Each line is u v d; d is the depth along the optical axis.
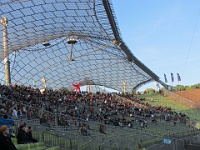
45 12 51.47
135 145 35.78
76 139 25.97
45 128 25.06
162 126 58.16
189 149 38.84
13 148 11.46
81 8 49.00
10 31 57.12
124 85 105.56
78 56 82.56
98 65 88.88
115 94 80.50
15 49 70.50
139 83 106.56
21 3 47.84
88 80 101.50
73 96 58.50
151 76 96.00
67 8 49.66
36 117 27.66
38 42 69.75
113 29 54.75
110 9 47.16
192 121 70.62
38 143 20.22
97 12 48.81
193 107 87.12
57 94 55.59
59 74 93.38
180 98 92.31
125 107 62.94
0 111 20.58
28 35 61.03
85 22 55.09
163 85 107.38
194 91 101.69
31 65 83.94
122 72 93.25
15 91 44.66
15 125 22.70
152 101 91.38
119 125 45.88
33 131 23.22
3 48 64.62
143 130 48.44
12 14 51.03
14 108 26.98
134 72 92.38
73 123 31.08
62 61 85.69
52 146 21.47
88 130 33.22
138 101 81.69
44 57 81.94
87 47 76.94
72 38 66.88
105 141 29.88
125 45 64.25
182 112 82.62
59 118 28.84
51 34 63.53
